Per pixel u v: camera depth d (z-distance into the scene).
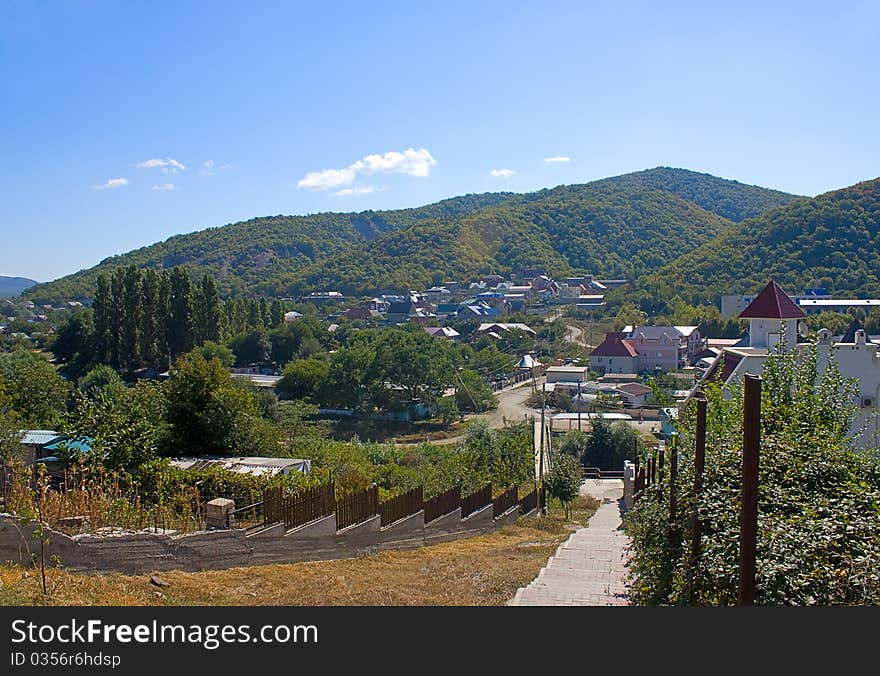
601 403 57.09
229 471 17.64
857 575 5.83
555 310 113.19
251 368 76.06
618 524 22.92
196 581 10.11
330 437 52.12
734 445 8.38
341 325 105.25
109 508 11.55
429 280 156.38
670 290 100.94
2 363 51.62
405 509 16.19
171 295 68.19
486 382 65.88
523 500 24.53
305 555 12.76
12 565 9.04
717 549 6.83
